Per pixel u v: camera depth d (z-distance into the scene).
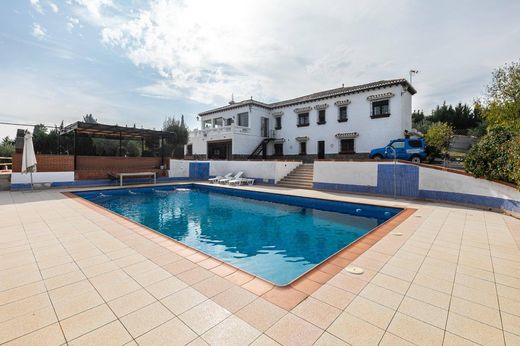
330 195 11.96
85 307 2.73
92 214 7.52
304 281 3.37
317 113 21.83
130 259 4.13
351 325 2.42
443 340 2.22
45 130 22.41
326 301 2.86
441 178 10.05
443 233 5.73
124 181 16.67
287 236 7.09
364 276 3.53
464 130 31.70
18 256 4.26
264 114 25.22
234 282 3.33
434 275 3.58
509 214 7.62
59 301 2.85
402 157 15.62
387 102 18.00
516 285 3.29
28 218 7.02
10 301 2.85
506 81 11.94
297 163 18.42
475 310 2.71
